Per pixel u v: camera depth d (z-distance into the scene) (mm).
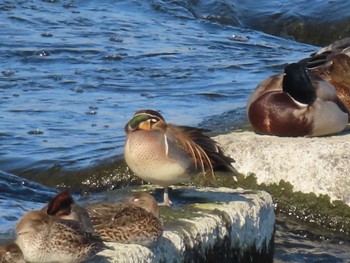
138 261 10180
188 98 20359
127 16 27719
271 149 14750
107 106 19562
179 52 24391
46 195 14938
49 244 9203
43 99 19922
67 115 18797
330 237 14195
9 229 12562
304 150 14641
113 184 15492
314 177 14523
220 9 28500
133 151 11789
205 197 12438
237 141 15023
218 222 11695
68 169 15820
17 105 19391
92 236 9469
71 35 25266
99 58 23422
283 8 28500
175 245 10898
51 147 16891
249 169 14750
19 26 25672
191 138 11984
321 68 16281
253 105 15250
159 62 23422
